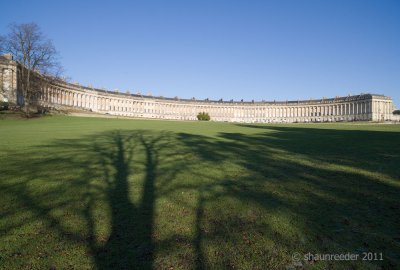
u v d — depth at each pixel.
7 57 85.81
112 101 163.50
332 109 178.25
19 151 19.25
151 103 179.12
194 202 9.46
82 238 7.13
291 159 16.95
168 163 15.55
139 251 6.59
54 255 6.40
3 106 72.56
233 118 198.25
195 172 13.47
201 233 7.39
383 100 159.75
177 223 7.93
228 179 12.24
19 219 8.12
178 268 5.98
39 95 102.69
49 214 8.48
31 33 73.12
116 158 16.95
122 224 7.87
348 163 15.55
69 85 136.88
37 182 11.59
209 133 37.34
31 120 65.94
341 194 10.20
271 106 196.75
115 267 6.01
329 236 7.21
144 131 39.00
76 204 9.27
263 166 14.88
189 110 191.00
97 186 11.15
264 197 9.95
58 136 30.25
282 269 5.96
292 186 11.21
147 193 10.34
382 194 10.12
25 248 6.66
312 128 53.50
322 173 13.24
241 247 6.75
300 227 7.69
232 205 9.20
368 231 7.45
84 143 24.20
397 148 21.55
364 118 161.25
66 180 11.93
